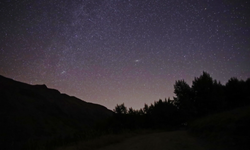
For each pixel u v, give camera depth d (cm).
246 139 648
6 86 6372
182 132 1508
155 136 1444
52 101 7412
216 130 933
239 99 2556
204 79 2758
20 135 3734
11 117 4494
